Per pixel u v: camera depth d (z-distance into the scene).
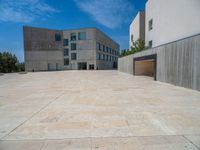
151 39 18.27
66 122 3.97
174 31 12.73
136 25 25.89
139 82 12.50
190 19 10.70
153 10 17.25
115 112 4.73
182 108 5.11
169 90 8.58
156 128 3.55
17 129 3.59
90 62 47.75
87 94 7.64
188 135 3.21
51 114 4.62
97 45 48.78
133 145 2.83
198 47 7.88
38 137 3.19
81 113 4.68
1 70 53.81
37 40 47.06
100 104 5.69
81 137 3.17
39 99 6.69
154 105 5.50
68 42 48.44
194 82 8.23
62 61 48.66
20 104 5.87
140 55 16.89
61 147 2.81
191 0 10.50
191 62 8.43
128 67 22.64
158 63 12.49
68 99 6.58
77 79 16.03
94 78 16.89
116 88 9.45
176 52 9.89
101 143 2.92
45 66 48.06
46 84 12.18
